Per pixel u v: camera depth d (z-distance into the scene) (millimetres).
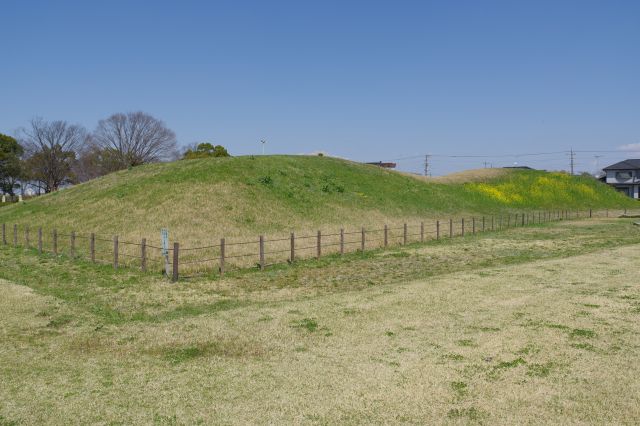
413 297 11805
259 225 26938
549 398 6051
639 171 81375
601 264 16047
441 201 44094
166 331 9453
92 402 6211
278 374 7078
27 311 11078
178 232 24188
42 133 66688
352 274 16156
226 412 5895
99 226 26016
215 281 15023
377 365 7309
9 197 67000
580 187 61250
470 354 7629
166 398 6312
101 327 9852
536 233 29859
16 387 6695
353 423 5578
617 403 5859
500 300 11172
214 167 35625
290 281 15023
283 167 38906
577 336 8297
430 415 5723
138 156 68812
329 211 32125
